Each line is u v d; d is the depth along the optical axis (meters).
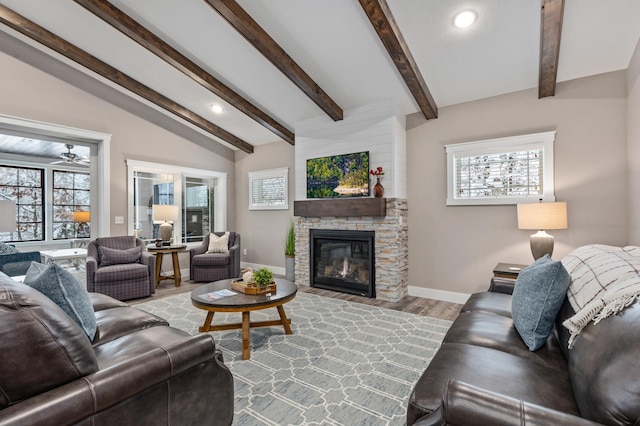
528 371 1.34
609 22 2.67
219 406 1.49
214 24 3.33
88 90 4.57
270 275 2.93
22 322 0.99
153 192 5.50
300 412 1.83
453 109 4.08
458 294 4.04
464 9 2.71
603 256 1.75
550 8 2.41
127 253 4.36
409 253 4.41
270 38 3.28
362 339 2.86
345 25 3.05
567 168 3.40
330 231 4.64
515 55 3.16
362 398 1.97
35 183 4.85
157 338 1.71
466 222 3.99
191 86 4.61
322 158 4.73
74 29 3.71
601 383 0.92
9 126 4.00
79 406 1.01
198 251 5.38
